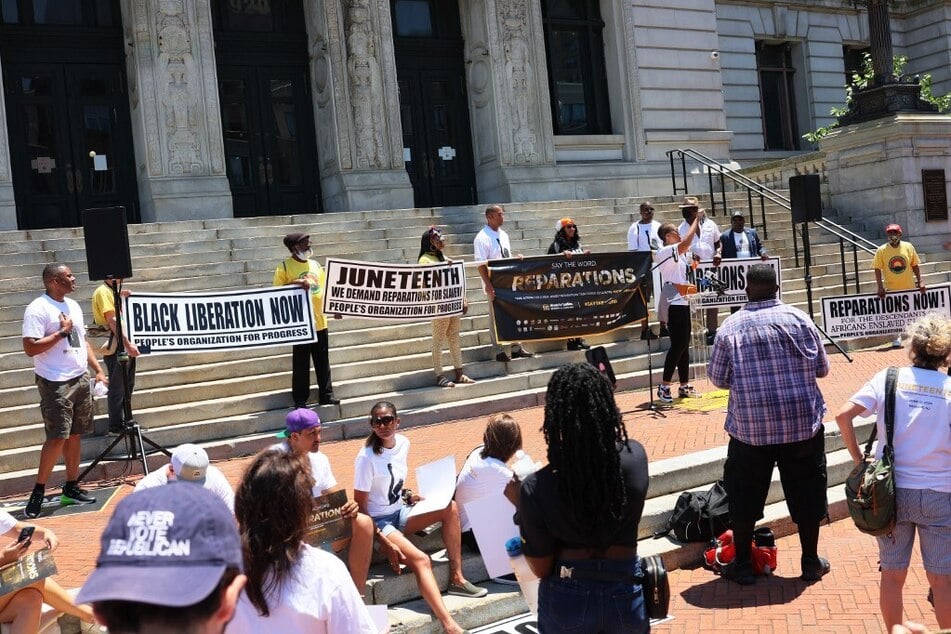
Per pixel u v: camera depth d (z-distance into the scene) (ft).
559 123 70.38
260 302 32.30
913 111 61.41
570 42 71.05
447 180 67.92
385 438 19.31
